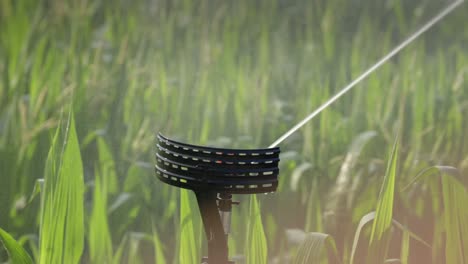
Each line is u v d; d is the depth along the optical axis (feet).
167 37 25.08
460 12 30.14
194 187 7.20
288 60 24.97
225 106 17.97
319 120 17.48
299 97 19.52
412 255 13.34
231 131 17.84
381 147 16.72
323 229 12.89
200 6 28.89
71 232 9.18
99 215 10.50
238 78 19.56
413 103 18.11
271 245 13.20
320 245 9.14
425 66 22.75
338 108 19.48
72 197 9.12
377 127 17.17
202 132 16.12
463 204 9.29
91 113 17.44
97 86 18.22
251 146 16.08
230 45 23.75
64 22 25.85
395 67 24.16
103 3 28.86
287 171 14.42
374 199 12.10
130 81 19.04
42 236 9.24
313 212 11.92
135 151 15.10
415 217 13.78
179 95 19.43
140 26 26.00
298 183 14.67
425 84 20.76
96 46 22.34
